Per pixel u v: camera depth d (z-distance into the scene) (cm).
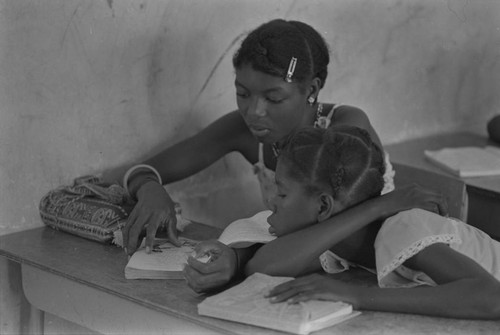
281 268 189
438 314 177
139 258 209
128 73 260
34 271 221
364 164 192
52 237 237
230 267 190
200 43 278
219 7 280
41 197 246
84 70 248
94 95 252
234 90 296
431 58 380
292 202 191
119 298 199
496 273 196
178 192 288
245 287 182
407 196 196
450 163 330
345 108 255
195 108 284
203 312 176
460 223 210
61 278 213
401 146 372
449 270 178
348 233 189
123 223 229
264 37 225
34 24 234
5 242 231
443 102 396
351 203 192
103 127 257
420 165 336
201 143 264
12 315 247
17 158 238
